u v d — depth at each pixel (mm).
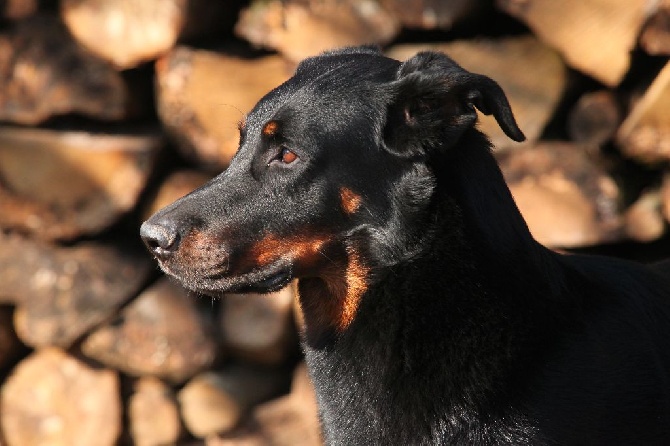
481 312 6113
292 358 10938
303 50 9758
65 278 10742
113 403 10961
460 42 9594
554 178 9398
